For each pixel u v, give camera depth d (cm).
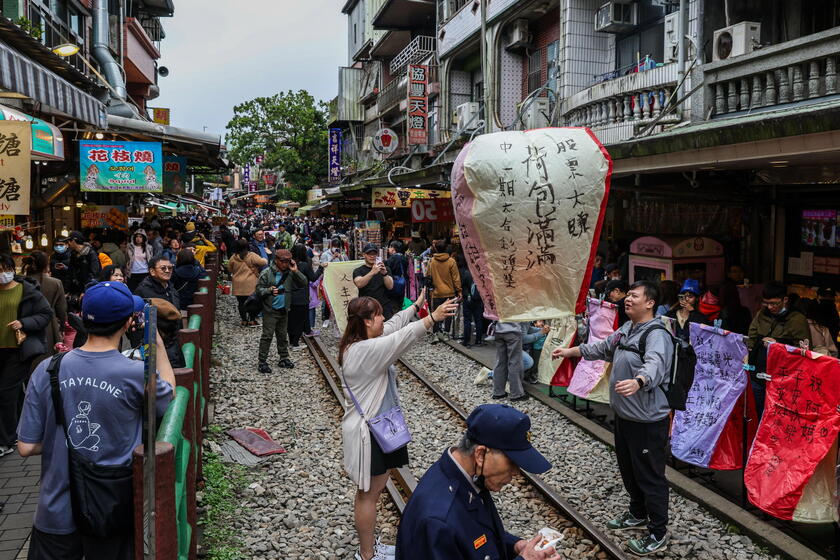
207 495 560
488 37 1873
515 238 344
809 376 490
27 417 291
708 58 1063
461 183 346
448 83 2242
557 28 1659
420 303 518
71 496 288
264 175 7850
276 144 3922
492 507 252
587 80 1492
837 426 470
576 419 788
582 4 1473
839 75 790
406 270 1465
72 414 287
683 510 555
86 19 1852
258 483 610
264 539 507
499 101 1855
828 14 984
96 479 286
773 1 1064
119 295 300
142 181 1113
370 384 435
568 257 349
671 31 1162
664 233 1218
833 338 758
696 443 592
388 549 473
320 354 1164
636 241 1102
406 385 975
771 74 872
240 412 827
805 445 489
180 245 1648
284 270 1030
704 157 694
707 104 969
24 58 706
